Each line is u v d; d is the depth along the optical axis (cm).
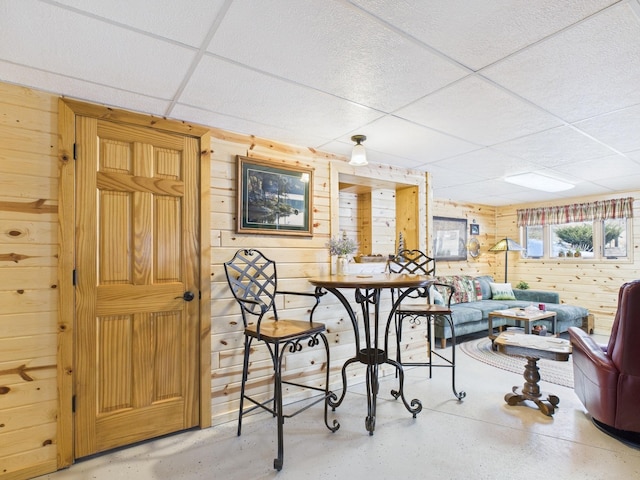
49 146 200
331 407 264
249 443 221
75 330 204
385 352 254
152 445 219
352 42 153
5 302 187
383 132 264
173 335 233
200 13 134
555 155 325
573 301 565
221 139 258
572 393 297
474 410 264
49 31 144
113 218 217
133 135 224
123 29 143
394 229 444
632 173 395
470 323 477
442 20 138
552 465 195
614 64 171
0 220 187
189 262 240
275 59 166
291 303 285
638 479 182
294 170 289
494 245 639
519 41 153
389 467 194
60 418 197
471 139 279
